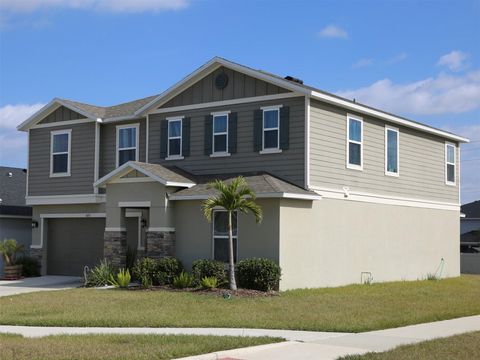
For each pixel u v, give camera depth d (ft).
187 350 35.32
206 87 78.79
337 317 50.06
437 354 35.94
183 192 72.23
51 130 92.22
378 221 82.17
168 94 80.84
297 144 71.26
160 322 46.39
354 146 78.48
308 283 70.13
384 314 52.60
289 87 71.41
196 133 79.15
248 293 62.34
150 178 72.69
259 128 74.08
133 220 85.25
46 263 92.94
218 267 66.44
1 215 95.91
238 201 63.46
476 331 45.06
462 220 167.43
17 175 111.14
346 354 35.99
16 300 59.67
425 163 93.09
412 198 89.45
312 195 69.10
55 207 91.66
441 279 92.12
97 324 45.91
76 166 89.40
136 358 33.04
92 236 89.56
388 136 85.20
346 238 76.28
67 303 56.75
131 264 78.43
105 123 87.97
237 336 40.96
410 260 88.33
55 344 36.86
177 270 69.77
